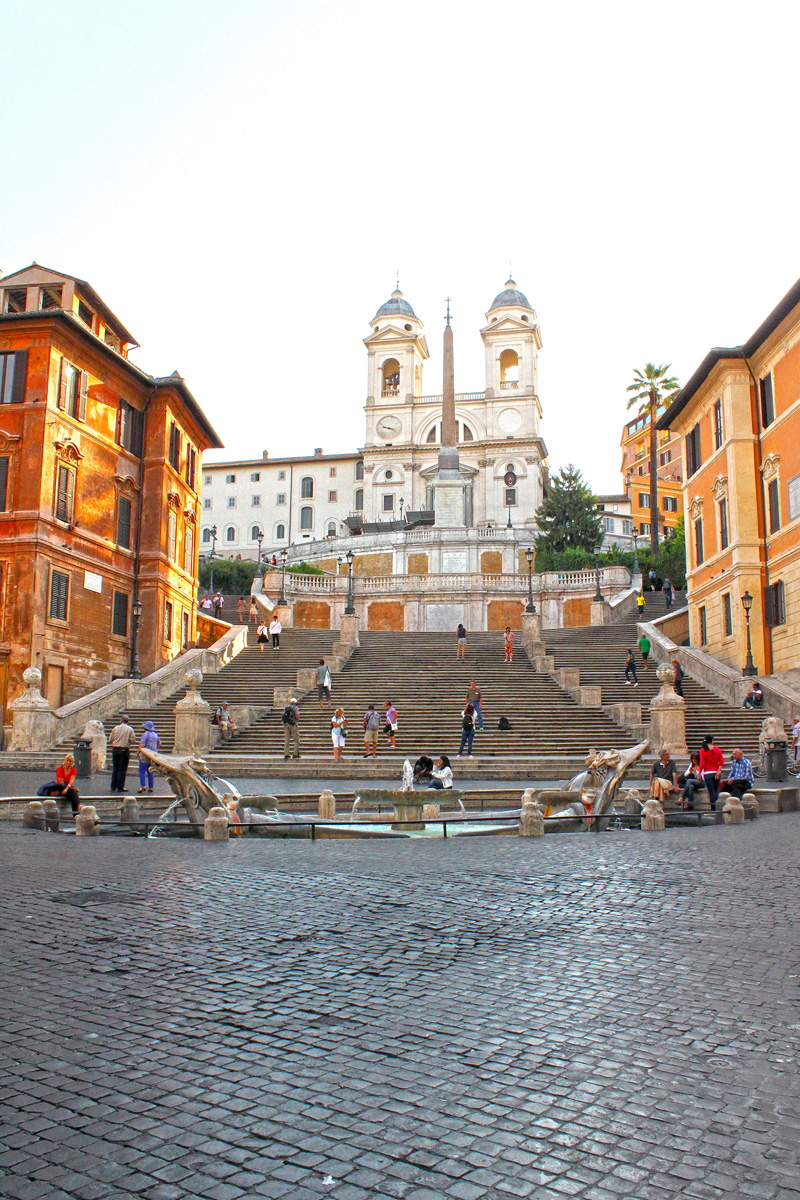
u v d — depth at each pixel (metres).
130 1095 4.88
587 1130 4.48
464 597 54.59
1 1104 4.77
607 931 8.37
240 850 13.57
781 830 15.41
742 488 36.38
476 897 9.91
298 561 79.12
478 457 100.88
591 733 28.98
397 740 28.56
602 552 76.69
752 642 35.47
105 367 38.16
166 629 41.88
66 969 7.16
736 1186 3.98
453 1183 4.00
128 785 23.22
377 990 6.66
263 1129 4.49
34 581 33.00
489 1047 5.54
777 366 34.72
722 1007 6.25
